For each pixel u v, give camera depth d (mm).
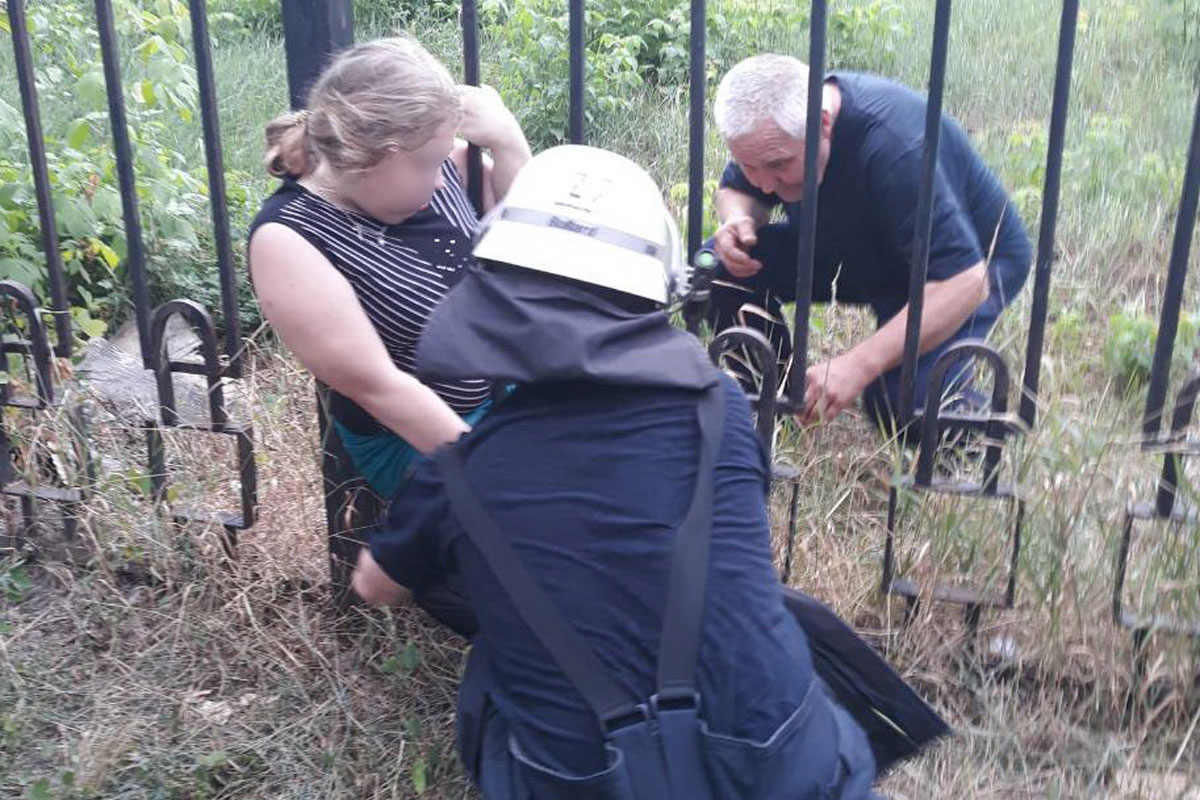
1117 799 2582
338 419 2809
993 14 7363
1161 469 2799
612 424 2014
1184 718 2721
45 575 3260
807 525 3086
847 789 2010
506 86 6398
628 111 6227
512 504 2012
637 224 2098
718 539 2000
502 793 2016
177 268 4605
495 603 2006
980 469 2924
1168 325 2629
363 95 2457
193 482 3289
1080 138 5602
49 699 2926
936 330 3262
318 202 2631
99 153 4637
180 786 2709
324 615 3102
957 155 3564
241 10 7738
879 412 3404
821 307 4211
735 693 1937
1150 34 6961
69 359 3273
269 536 3189
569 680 1931
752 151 3457
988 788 2648
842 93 3457
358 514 2979
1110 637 2768
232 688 2973
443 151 2543
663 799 1866
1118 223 4840
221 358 3158
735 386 2174
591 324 2004
